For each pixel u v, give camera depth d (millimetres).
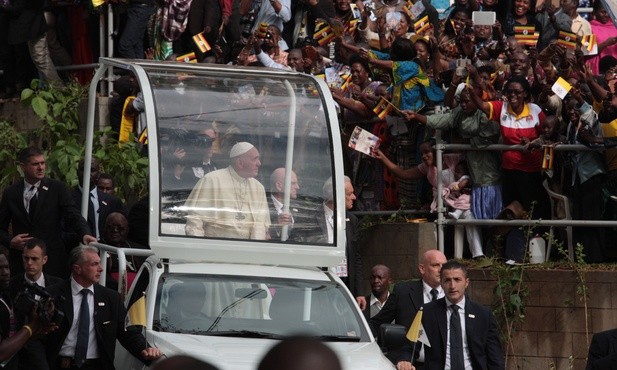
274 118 38031
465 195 47125
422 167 48250
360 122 51375
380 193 50812
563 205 46125
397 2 57375
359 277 45312
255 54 54125
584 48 52125
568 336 44594
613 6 51156
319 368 8773
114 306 34375
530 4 57438
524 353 45094
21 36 60688
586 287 44438
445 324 36156
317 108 38344
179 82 38125
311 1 58656
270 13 58594
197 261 35969
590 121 45094
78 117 58500
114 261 43219
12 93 64188
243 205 36750
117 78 59219
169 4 57719
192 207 36250
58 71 62781
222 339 31219
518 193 46469
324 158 37812
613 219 45906
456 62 50406
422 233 47062
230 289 33438
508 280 45125
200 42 50469
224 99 38000
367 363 29734
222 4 58656
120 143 54438
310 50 53344
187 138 36969
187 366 9125
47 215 43156
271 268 35438
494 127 45875
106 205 46906
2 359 29594
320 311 33250
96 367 34312
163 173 36344
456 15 54812
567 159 46531
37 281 36688
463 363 35906
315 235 37094
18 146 58250
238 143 37406
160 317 32250
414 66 48969
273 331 32219
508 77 50188
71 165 54500
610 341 34125
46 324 29953
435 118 46469
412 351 36062
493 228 47125
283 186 37344
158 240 35562
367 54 50688
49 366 33781
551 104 47156
